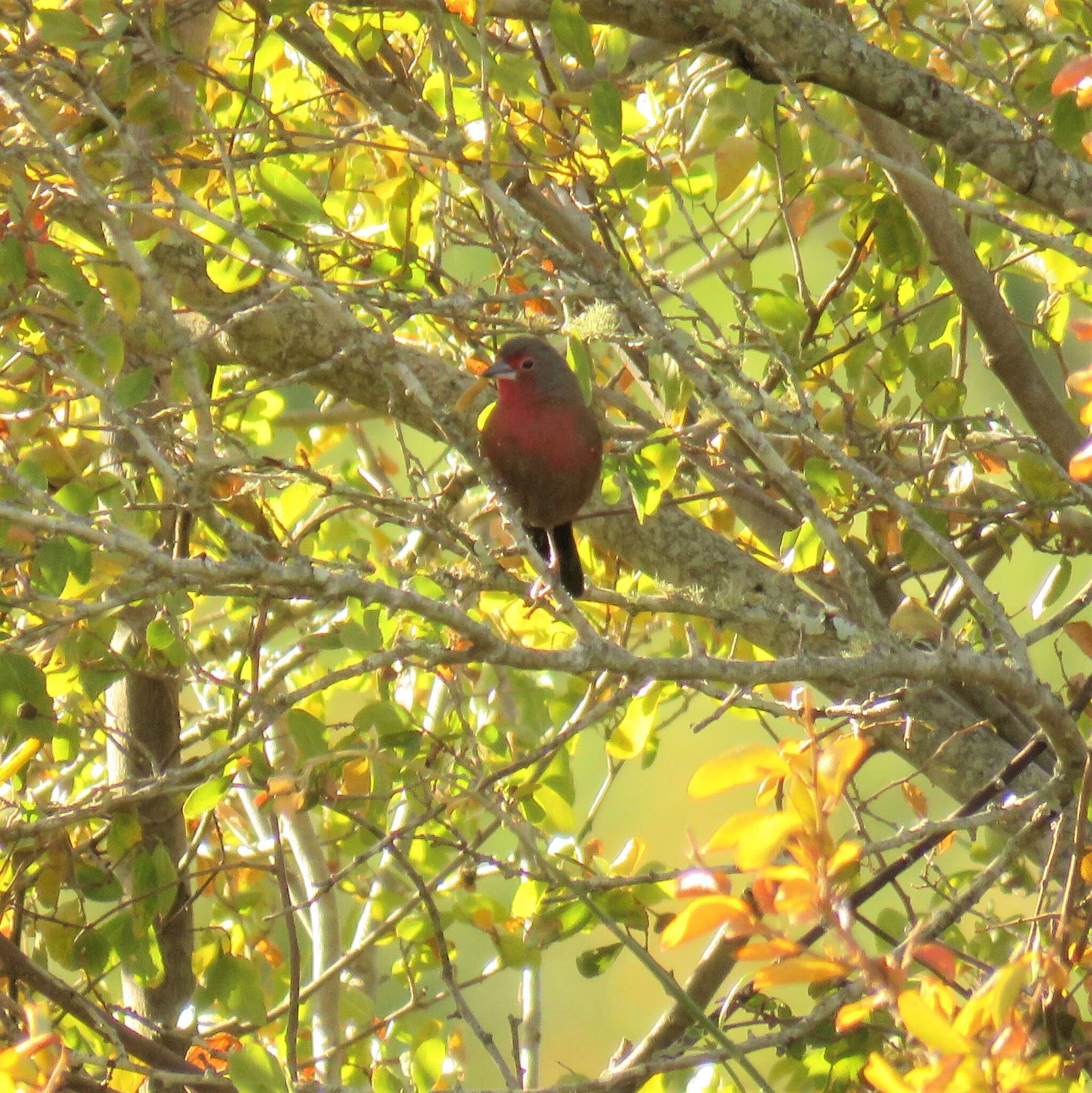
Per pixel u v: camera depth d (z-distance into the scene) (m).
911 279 10.55
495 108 8.73
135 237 7.89
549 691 10.76
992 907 10.41
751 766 4.87
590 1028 18.47
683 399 8.07
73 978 13.45
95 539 5.72
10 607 6.37
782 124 9.84
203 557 6.30
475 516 11.15
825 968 4.77
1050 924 8.53
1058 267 10.91
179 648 8.59
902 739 9.98
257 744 8.12
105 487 8.30
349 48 8.82
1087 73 5.94
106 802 8.05
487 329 10.70
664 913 9.34
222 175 8.93
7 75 6.52
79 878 9.07
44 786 10.66
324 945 10.82
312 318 9.57
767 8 8.48
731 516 12.00
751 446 7.70
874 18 12.39
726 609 7.95
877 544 10.04
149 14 8.05
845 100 11.82
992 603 7.93
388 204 9.16
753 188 13.59
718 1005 9.25
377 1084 8.02
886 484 8.21
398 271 8.69
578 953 19.22
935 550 9.09
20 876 8.76
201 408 6.63
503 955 9.16
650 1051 9.39
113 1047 8.94
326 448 13.66
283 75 9.67
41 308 7.46
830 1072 8.41
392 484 14.33
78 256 8.05
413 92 9.71
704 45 8.34
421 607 6.46
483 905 9.21
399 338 11.55
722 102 9.34
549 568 7.15
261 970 10.52
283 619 10.59
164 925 9.16
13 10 8.08
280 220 8.40
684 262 16.83
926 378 9.94
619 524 10.16
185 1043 9.58
